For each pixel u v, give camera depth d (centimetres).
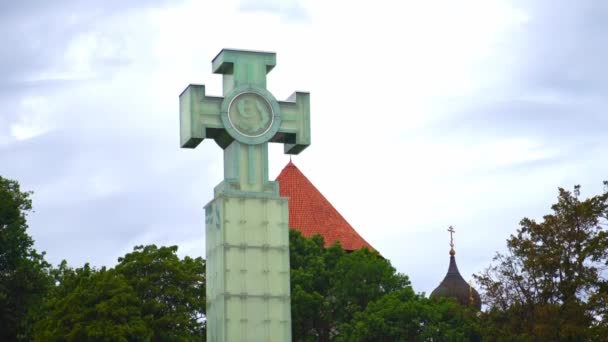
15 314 8350
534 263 6825
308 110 4491
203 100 4384
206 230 4434
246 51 4447
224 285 4222
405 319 7856
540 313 6550
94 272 7812
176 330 7344
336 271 8700
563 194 7019
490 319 7006
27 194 8700
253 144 4388
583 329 6406
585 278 6700
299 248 8981
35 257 8600
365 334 7788
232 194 4297
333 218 9919
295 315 8450
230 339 4188
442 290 10888
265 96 4428
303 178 10106
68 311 7212
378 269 8594
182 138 4472
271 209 4319
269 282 4259
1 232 8350
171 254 7762
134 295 7275
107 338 7006
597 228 6881
